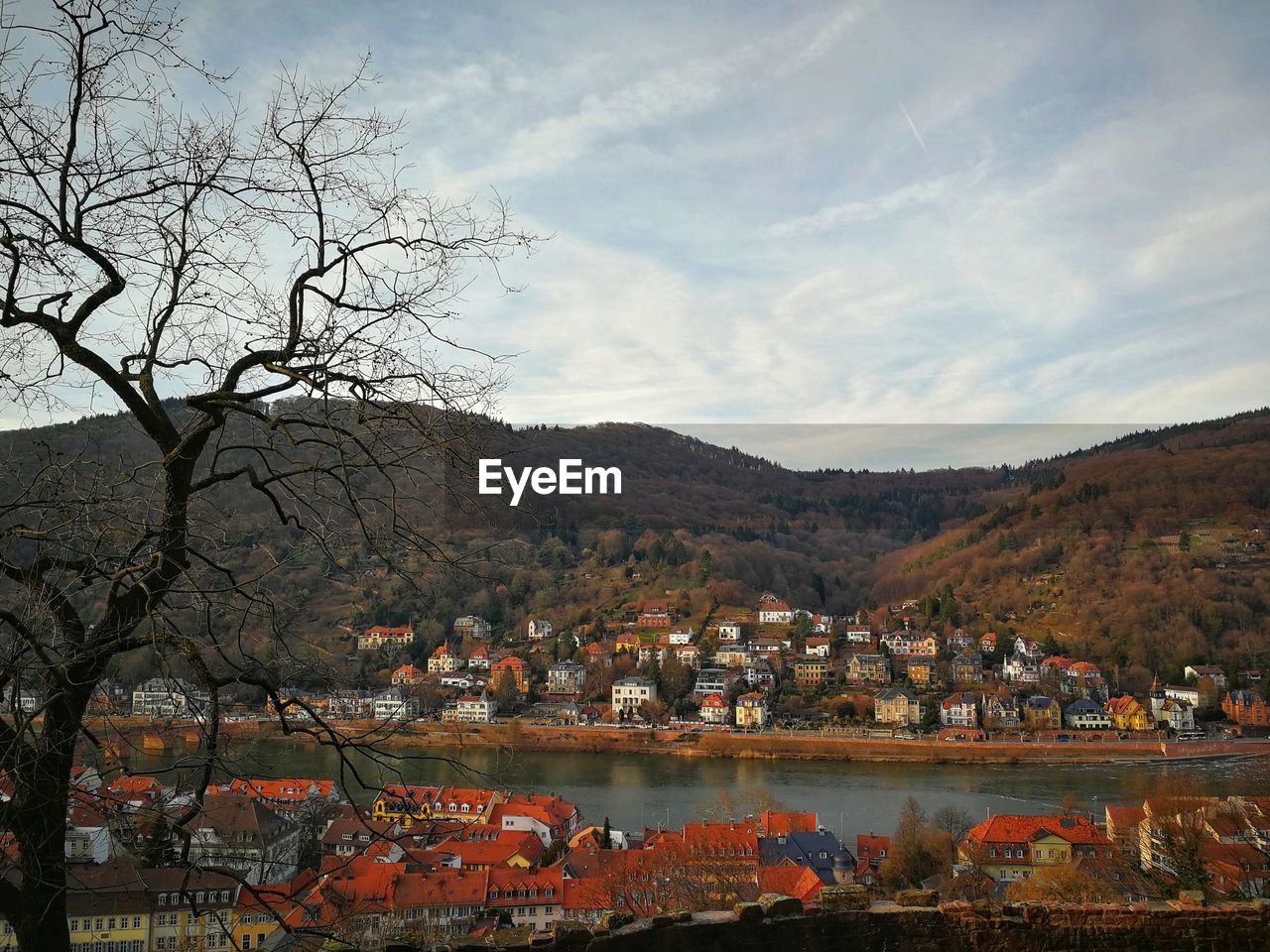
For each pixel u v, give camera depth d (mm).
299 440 7738
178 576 8102
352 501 7977
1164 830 33250
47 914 7531
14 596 7375
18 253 7621
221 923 8359
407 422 7969
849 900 13359
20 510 7559
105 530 7559
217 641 8117
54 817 7504
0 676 6719
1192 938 13141
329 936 9367
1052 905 13375
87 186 8180
